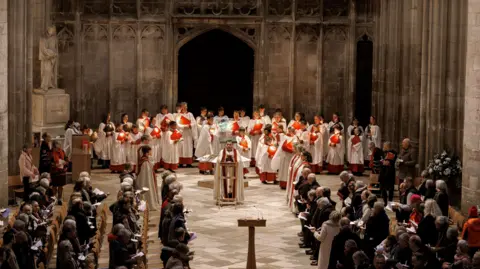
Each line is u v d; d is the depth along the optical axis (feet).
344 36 140.26
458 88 106.83
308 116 142.10
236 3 140.26
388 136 133.28
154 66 139.85
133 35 138.72
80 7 136.77
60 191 106.42
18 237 69.82
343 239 71.67
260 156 123.24
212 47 146.20
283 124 132.05
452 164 104.99
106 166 130.62
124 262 69.41
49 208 90.58
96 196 91.30
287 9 140.15
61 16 136.46
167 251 70.90
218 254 89.35
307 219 88.38
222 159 109.50
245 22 139.74
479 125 93.91
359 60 141.28
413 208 83.25
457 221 90.12
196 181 123.65
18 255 69.87
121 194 84.99
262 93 140.77
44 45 126.93
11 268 65.51
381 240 77.66
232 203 109.70
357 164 131.23
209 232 97.86
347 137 137.39
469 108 95.14
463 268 66.49
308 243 91.09
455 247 73.41
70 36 136.98
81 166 118.21
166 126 130.62
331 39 140.36
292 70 140.36
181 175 127.65
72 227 71.87
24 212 79.05
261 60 140.36
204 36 145.79
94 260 71.87
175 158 130.41
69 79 137.69
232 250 90.89
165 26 139.03
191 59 146.20
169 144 130.11
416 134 122.62
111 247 69.67
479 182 94.32
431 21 108.88
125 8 138.51
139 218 94.22
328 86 141.28
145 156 107.24
